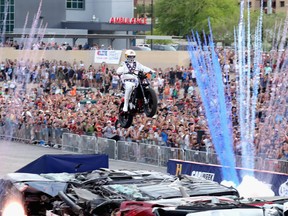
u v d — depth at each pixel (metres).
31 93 74.56
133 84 30.97
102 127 54.72
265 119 45.88
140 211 22.06
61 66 81.69
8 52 92.12
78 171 34.91
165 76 73.06
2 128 64.62
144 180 28.39
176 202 22.59
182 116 52.03
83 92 75.00
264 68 62.06
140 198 25.31
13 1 118.44
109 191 26.67
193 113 54.19
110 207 25.69
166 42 127.69
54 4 120.75
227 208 20.56
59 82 81.06
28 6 119.06
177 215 20.52
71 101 66.19
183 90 69.69
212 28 103.62
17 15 118.31
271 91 53.69
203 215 20.03
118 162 50.88
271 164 39.72
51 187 28.81
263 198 23.69
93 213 25.83
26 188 29.20
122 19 122.19
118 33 125.56
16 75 83.00
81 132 56.22
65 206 27.08
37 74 82.31
